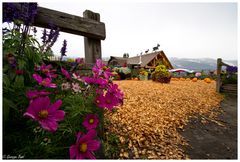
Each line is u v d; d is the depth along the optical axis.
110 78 1.92
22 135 1.24
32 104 1.07
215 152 2.02
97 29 2.00
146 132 2.29
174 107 3.76
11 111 1.28
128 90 5.05
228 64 7.55
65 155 1.33
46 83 1.35
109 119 2.46
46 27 1.69
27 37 1.46
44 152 1.18
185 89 6.45
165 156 1.79
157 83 7.92
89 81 1.61
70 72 1.81
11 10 1.28
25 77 1.43
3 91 1.22
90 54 2.04
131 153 1.76
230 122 3.29
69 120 1.46
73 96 1.56
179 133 2.51
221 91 6.80
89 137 1.21
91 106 1.61
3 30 1.32
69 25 1.77
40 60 1.54
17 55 1.35
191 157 1.85
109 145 1.78
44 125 1.01
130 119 2.64
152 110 3.28
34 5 1.39
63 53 1.82
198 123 3.05
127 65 15.94
